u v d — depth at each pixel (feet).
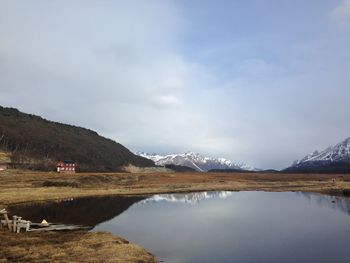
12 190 267.59
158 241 121.90
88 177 368.27
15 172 431.43
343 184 396.16
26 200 229.86
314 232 137.08
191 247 112.88
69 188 305.32
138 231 140.26
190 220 168.25
